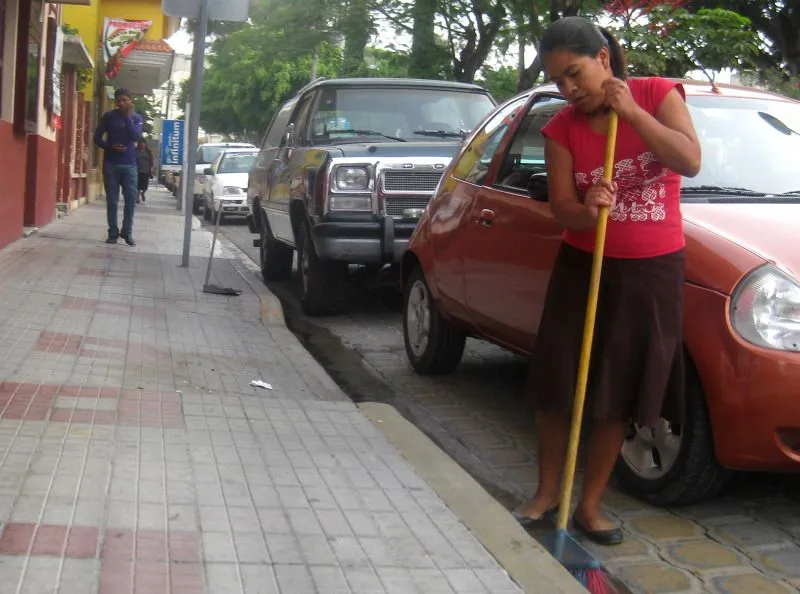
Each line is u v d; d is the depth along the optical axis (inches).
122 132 502.9
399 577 130.1
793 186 203.2
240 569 127.8
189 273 425.4
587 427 223.3
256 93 1649.9
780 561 159.3
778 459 160.9
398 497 160.7
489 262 227.8
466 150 265.6
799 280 160.7
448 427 231.8
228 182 899.4
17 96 451.2
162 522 140.4
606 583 145.7
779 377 156.4
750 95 228.2
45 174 570.9
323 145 378.0
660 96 149.9
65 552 126.7
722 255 166.9
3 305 300.7
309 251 365.1
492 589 128.9
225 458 173.2
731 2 792.3
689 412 168.4
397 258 344.8
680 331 155.9
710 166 204.8
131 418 192.1
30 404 194.1
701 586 149.8
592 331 149.7
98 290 350.3
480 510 157.0
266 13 717.3
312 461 176.4
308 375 257.0
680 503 177.9
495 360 300.8
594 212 145.5
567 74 146.3
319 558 133.6
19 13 441.1
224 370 249.0
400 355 308.3
